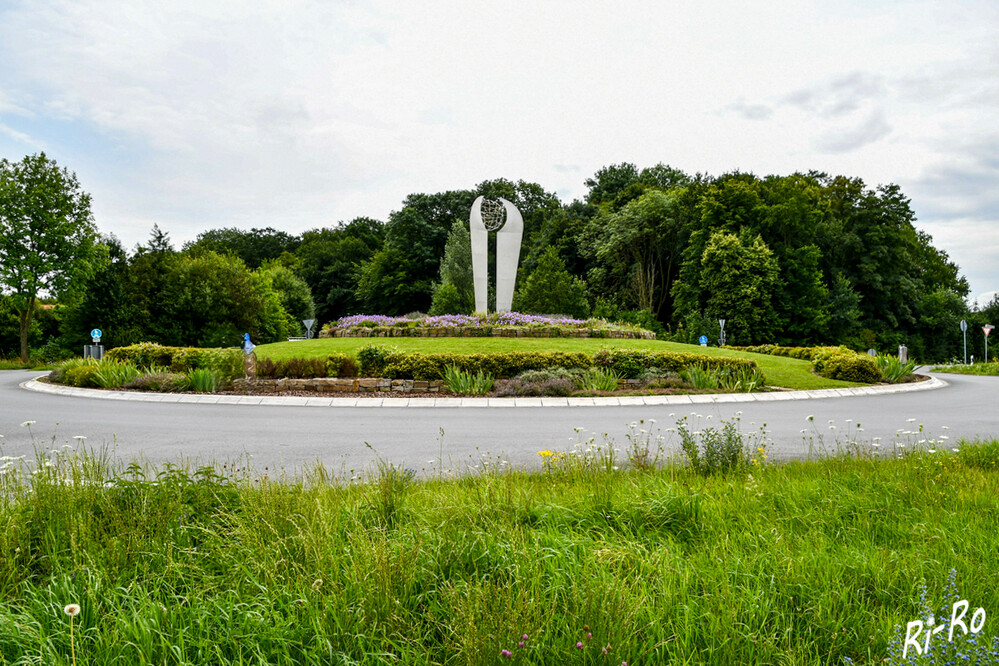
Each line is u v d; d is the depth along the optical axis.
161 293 39.78
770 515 4.72
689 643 2.92
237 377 17.31
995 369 30.62
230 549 3.68
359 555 3.47
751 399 15.73
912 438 9.53
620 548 3.81
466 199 62.84
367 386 16.59
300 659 2.87
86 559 3.48
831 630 3.11
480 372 16.39
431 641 3.06
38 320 45.78
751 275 43.81
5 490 4.40
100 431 10.45
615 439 9.67
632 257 54.72
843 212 52.34
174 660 2.79
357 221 79.06
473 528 4.02
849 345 46.91
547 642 2.90
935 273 58.62
